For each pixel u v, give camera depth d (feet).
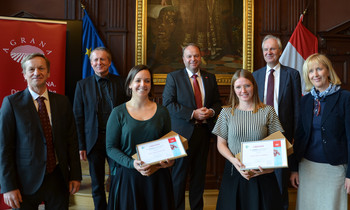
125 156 6.17
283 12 15.19
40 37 11.71
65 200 6.75
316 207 7.11
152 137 6.37
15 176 6.12
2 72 11.14
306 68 7.35
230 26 14.66
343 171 6.95
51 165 6.47
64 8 14.17
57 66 11.94
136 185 6.26
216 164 14.38
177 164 9.89
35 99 6.52
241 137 6.81
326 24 15.31
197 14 14.48
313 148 7.20
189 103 9.93
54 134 6.53
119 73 14.37
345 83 15.24
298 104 9.74
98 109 9.25
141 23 14.11
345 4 15.31
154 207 6.28
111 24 14.33
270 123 6.81
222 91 14.65
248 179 6.29
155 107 6.62
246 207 6.57
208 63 14.56
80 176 7.12
